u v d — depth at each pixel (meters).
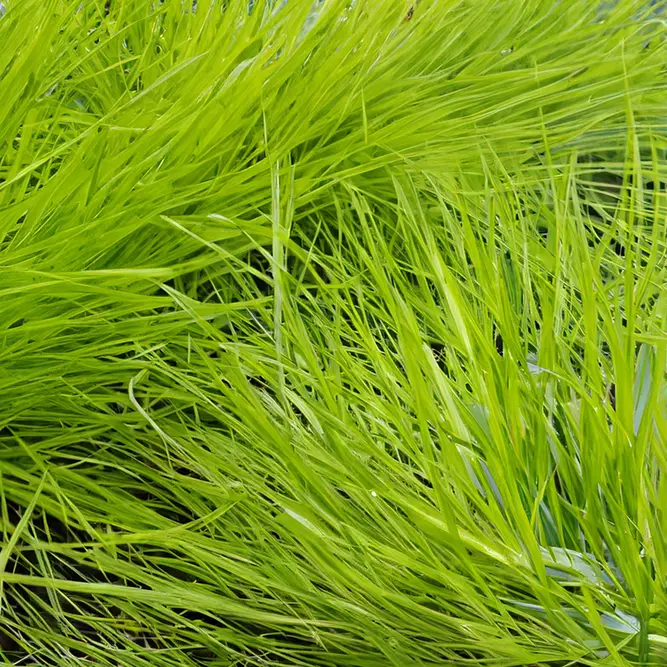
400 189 0.87
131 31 0.96
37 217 0.79
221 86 0.84
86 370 0.82
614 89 0.98
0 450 0.81
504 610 0.70
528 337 0.85
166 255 0.85
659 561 0.71
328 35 0.91
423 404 0.73
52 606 0.78
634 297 0.82
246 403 0.75
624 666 0.68
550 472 0.78
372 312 0.84
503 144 0.94
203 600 0.75
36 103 0.85
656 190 0.80
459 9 0.99
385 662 0.75
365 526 0.76
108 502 0.81
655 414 0.73
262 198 0.88
